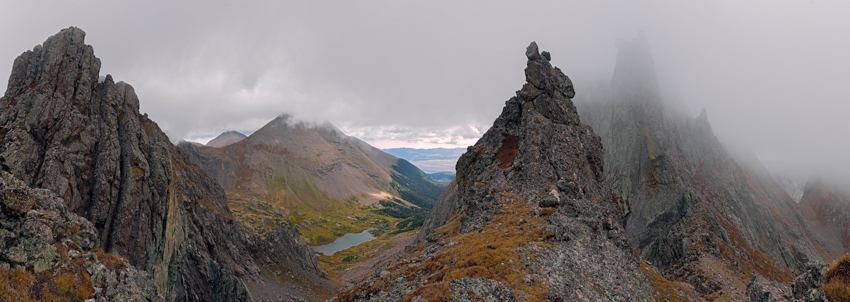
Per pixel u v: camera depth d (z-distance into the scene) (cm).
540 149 8119
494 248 4269
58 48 5203
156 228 5834
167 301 6034
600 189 8750
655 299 4875
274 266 12838
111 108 5734
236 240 12112
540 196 6756
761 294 4666
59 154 4619
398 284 3925
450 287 3144
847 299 2600
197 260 7850
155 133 9650
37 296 2294
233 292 8600
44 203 2756
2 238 2292
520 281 3400
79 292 2561
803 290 3209
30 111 4600
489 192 7500
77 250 2819
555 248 4350
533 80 9681
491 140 10044
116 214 5194
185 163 13788
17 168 4238
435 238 7212
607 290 4012
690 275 13675
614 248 5297
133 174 5553
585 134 9644
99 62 5819
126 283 3098
